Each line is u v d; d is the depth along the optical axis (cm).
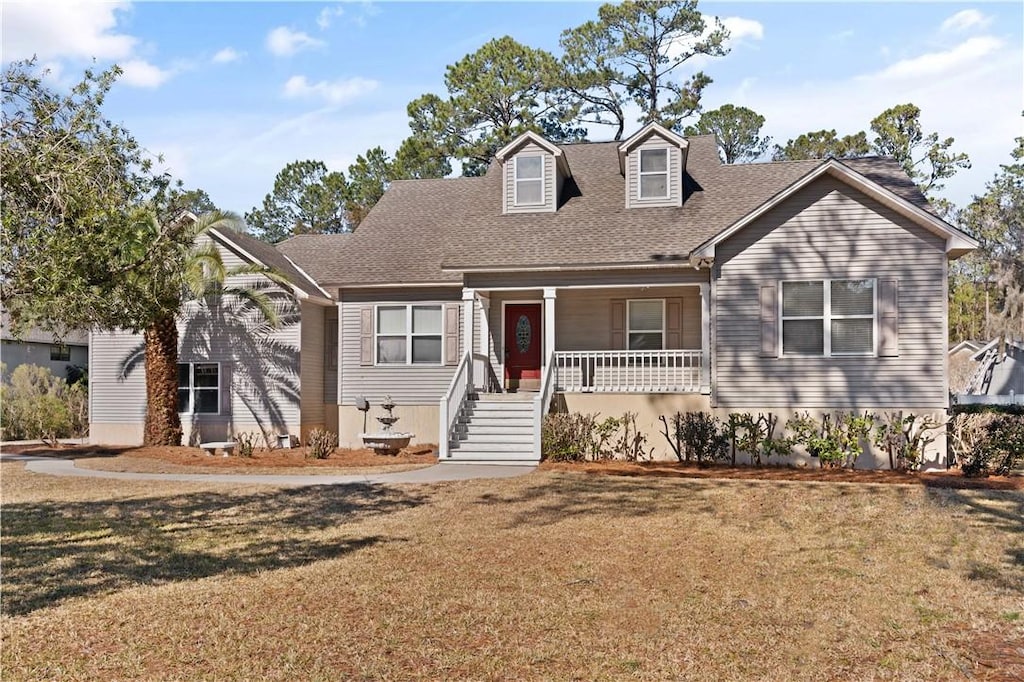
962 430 1692
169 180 1064
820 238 1794
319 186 4938
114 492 1471
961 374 4559
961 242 1689
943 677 576
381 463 1880
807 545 997
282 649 638
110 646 648
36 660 616
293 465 1869
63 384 3111
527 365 2267
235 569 892
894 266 1756
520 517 1188
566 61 4097
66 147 923
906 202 1709
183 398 2447
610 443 1936
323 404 2539
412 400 2289
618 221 2156
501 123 4075
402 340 2308
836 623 695
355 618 712
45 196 884
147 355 2312
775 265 1816
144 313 1189
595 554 949
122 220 962
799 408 1792
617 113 4244
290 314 2386
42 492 1480
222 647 642
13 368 3356
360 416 2308
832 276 1784
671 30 4134
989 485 1484
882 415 1750
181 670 596
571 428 1864
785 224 1814
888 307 1753
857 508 1240
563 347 2205
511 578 841
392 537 1052
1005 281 4141
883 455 1741
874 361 1759
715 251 1842
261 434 2388
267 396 2392
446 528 1109
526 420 1952
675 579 838
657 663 604
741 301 1833
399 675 584
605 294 2188
